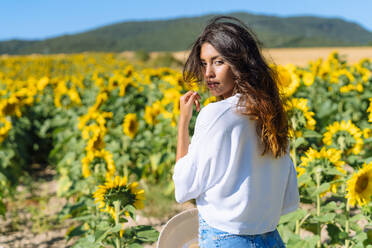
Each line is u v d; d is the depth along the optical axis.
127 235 2.51
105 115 5.21
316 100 6.50
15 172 5.86
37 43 176.88
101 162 3.46
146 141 5.75
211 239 1.66
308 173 2.76
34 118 7.54
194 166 1.58
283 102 1.83
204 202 1.67
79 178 4.61
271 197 1.70
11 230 4.57
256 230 1.66
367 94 6.18
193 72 1.84
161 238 1.84
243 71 1.65
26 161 6.84
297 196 1.90
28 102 7.15
